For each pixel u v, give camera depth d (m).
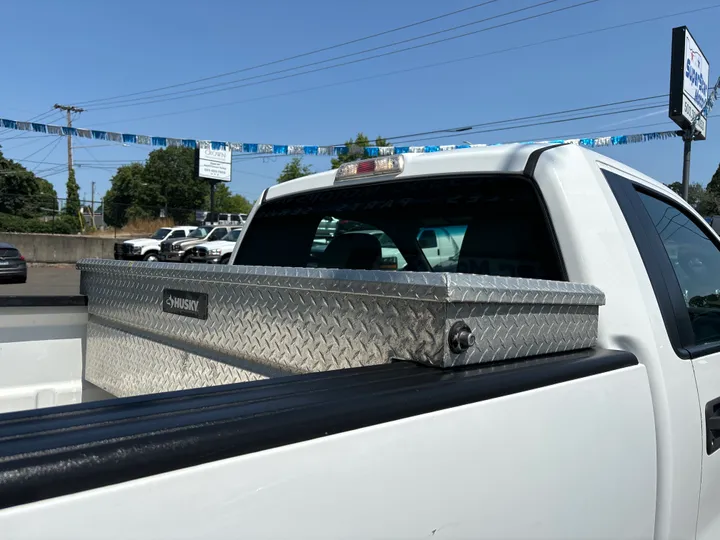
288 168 55.75
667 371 1.86
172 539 0.82
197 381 2.06
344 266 2.82
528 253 2.07
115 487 0.78
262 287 1.76
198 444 0.86
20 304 2.75
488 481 1.22
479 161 2.29
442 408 1.16
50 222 47.50
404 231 2.55
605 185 2.09
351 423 1.03
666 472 1.81
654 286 2.04
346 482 1.00
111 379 2.66
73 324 2.90
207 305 2.01
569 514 1.43
